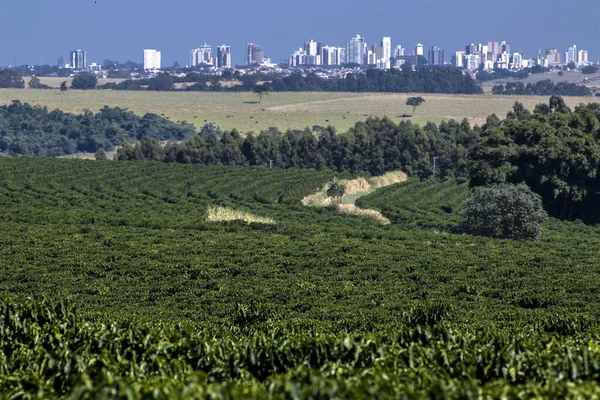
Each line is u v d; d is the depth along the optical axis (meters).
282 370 40.56
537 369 37.72
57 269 103.62
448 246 132.25
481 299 89.19
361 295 90.62
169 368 37.91
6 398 34.47
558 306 86.12
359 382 31.81
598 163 198.25
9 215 157.12
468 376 37.16
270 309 76.88
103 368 37.56
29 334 47.22
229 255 116.69
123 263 106.69
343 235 146.25
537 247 136.25
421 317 68.38
